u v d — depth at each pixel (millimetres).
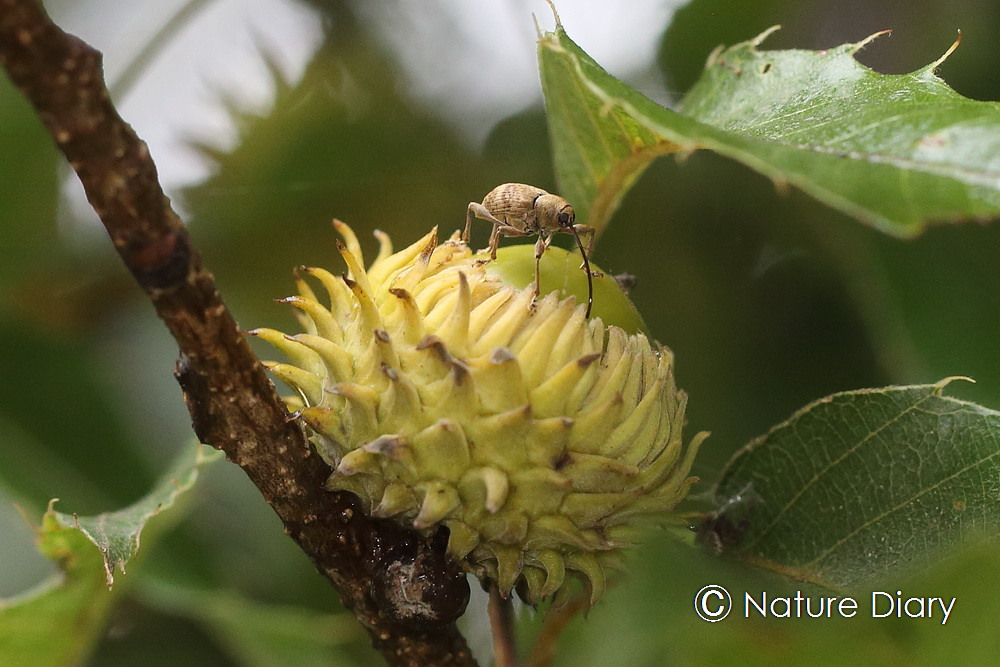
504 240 304
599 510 260
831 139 255
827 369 309
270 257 326
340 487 261
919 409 274
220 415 257
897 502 272
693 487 294
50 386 303
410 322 259
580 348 261
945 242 292
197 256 252
